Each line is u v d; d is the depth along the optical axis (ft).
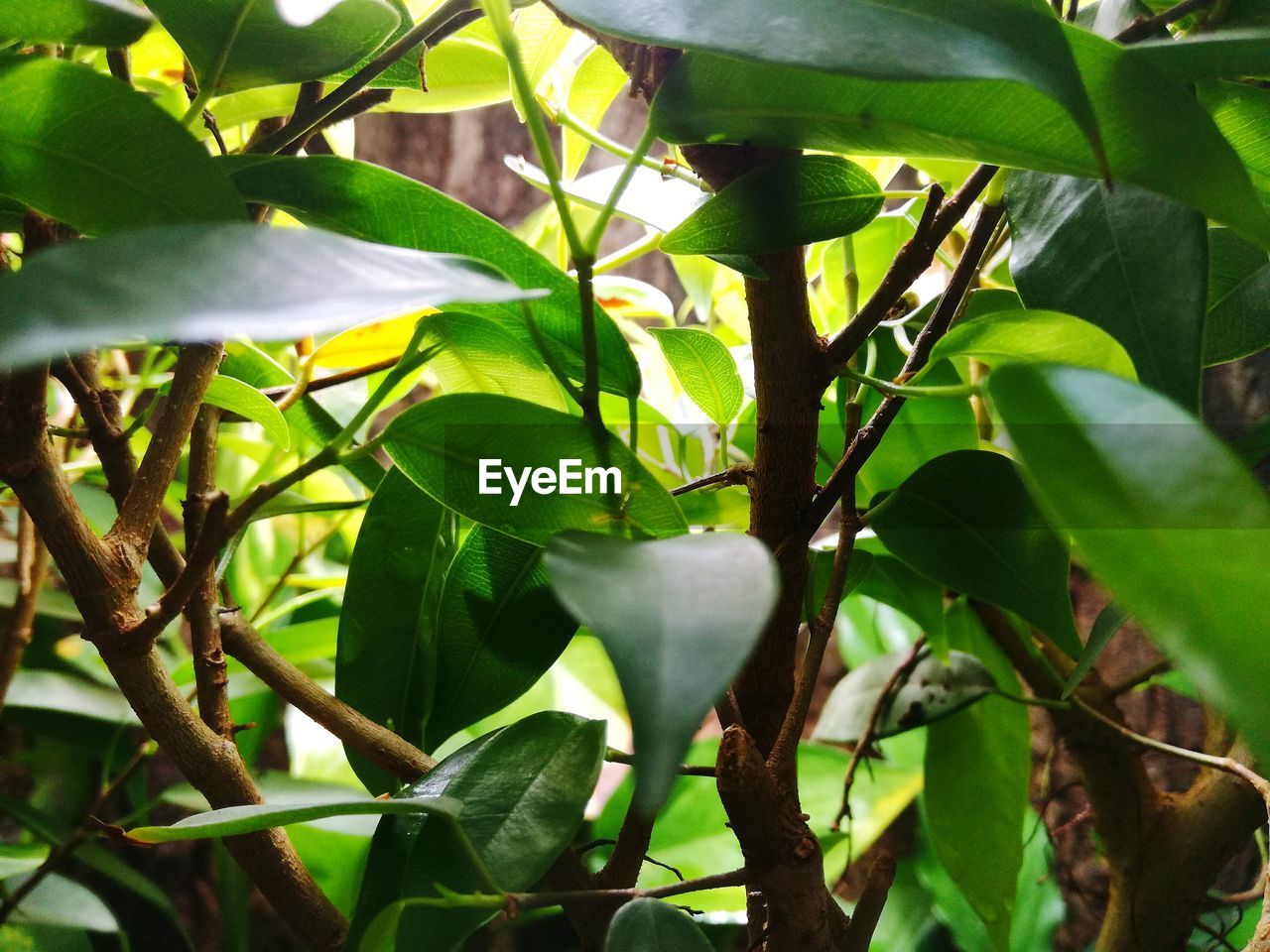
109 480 0.87
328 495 1.87
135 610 0.74
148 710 0.77
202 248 0.42
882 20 0.52
